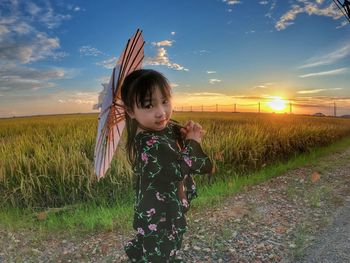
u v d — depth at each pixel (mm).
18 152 2902
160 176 854
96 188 2412
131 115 875
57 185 2424
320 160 3936
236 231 1714
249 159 3303
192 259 1458
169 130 920
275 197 2297
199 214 1972
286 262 1409
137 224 897
